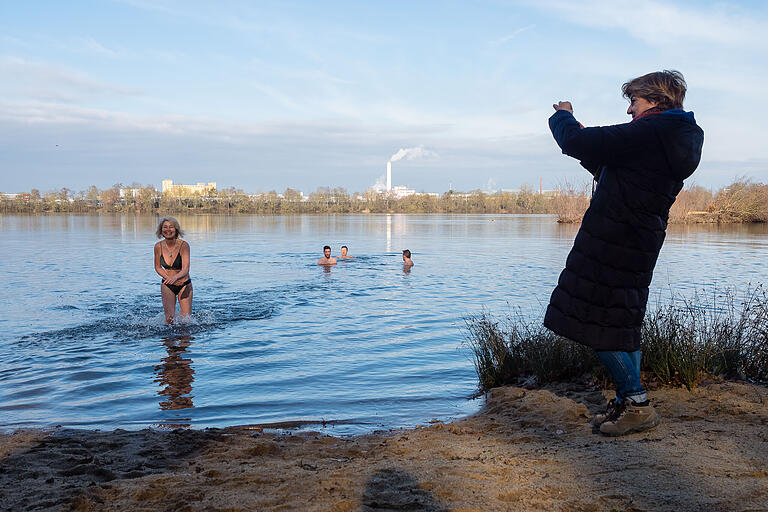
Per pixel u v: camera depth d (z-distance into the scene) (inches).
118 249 962.1
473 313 400.8
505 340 242.4
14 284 537.3
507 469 122.0
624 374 141.3
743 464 118.0
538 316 381.7
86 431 176.2
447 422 182.9
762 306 257.4
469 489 110.7
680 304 405.4
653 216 126.0
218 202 4190.5
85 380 237.3
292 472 127.6
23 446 158.2
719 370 195.6
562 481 113.2
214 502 110.2
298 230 1715.1
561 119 132.4
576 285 133.0
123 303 430.6
